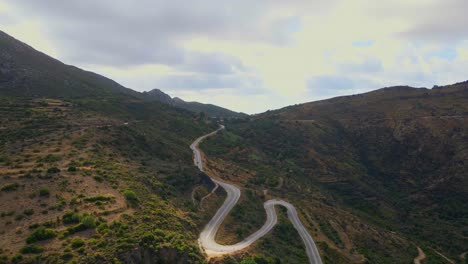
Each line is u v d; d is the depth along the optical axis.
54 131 87.88
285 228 83.06
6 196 51.66
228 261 56.91
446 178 159.25
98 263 41.69
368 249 90.38
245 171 127.88
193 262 51.75
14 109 103.44
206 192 89.56
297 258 70.50
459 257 106.88
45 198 52.97
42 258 40.78
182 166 96.56
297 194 121.00
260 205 96.94
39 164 63.81
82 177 61.72
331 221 100.12
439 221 133.50
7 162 63.53
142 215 55.69
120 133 97.81
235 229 74.06
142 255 46.12
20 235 44.47
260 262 60.59
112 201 56.34
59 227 47.09
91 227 48.19
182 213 68.50
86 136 87.00
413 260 92.19
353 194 151.00
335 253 78.31
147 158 91.75
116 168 72.12
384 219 134.75
